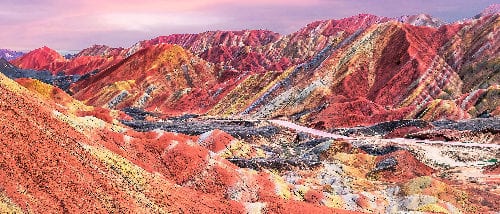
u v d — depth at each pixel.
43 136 48.88
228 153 106.69
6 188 38.41
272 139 153.00
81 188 45.56
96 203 45.38
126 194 50.47
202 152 75.88
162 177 65.50
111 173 52.84
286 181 88.62
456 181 103.12
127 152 68.38
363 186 94.00
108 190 48.81
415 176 107.44
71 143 52.50
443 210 77.12
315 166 103.94
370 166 114.25
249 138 148.88
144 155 70.50
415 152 127.81
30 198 39.59
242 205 64.12
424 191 87.31
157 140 74.62
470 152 128.88
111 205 46.78
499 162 113.25
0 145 42.53
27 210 37.81
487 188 96.56
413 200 81.19
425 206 78.19
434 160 123.94
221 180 71.88
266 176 79.19
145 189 55.34
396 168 109.69
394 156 113.75
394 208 80.94
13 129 45.91
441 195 87.56
